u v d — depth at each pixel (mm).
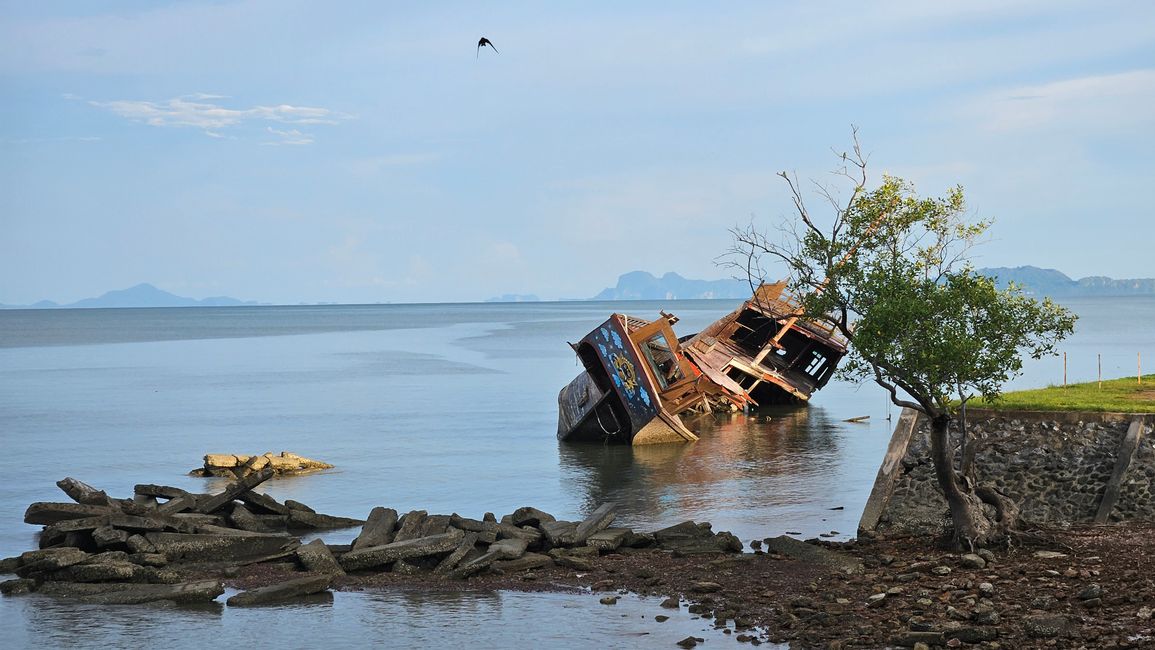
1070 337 111812
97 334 178125
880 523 24266
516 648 16984
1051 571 18547
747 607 18500
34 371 87688
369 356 108250
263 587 20688
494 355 108000
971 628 15633
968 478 21391
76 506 24391
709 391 53375
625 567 21844
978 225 20641
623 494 32375
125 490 33625
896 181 20562
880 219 20562
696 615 18375
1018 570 18859
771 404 61562
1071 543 20719
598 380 45938
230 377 80438
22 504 31156
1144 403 27000
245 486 26938
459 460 39531
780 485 33469
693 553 22672
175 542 23109
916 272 20656
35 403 60844
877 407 59906
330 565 22031
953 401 27016
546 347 124125
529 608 19188
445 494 32688
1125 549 19984
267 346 133000
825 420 53344
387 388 69812
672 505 30312
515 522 25109
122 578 21281
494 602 19641
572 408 45375
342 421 51781
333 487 33906
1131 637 15086
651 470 37031
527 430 48375
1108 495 23609
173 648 17328
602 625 18000
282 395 65375
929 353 19734
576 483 34500
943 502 24359
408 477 35750
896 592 18266
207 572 22203
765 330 62750
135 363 98438
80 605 19844
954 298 19859
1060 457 24891
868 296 20500
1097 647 14898
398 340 148000
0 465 38562
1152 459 24094
